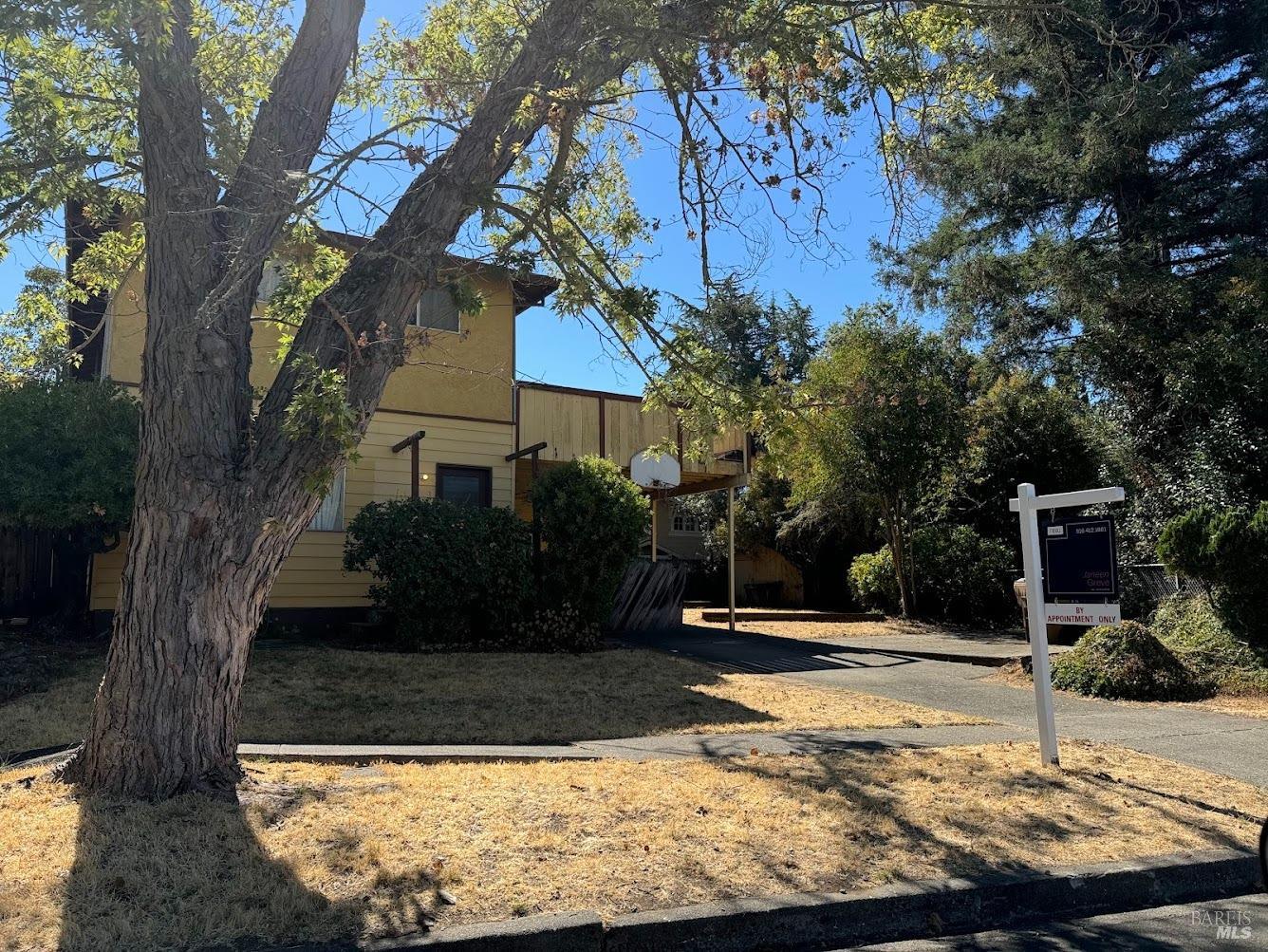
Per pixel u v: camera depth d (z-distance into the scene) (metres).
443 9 9.74
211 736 5.82
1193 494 15.88
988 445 22.12
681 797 6.27
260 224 6.12
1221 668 11.98
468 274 7.23
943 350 21.80
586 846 5.29
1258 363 15.65
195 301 5.87
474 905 4.47
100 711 5.81
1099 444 20.42
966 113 14.52
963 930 4.95
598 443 17.61
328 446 5.73
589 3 7.14
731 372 8.16
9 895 4.30
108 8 5.82
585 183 7.98
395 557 12.88
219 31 8.57
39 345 10.05
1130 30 10.25
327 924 4.21
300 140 6.66
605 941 4.34
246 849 4.95
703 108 7.53
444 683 10.55
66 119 7.89
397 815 5.58
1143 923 5.07
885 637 18.23
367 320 6.07
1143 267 18.22
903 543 21.72
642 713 9.62
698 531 31.55
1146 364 18.44
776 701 10.52
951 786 6.87
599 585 14.02
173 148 6.07
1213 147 19.27
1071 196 19.36
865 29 8.63
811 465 21.11
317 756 7.25
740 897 4.76
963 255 21.50
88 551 12.02
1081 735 9.02
